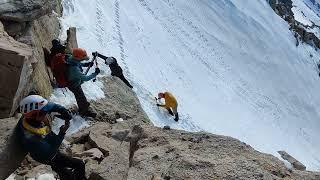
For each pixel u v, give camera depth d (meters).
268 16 85.81
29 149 7.04
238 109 40.62
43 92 11.27
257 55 68.25
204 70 43.25
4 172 7.07
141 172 7.70
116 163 8.35
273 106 56.94
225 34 64.38
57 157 7.31
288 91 67.25
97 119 12.43
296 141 49.56
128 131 10.40
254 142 35.16
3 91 8.59
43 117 7.00
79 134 10.49
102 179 7.82
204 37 55.53
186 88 32.91
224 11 71.19
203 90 37.06
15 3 11.20
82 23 21.59
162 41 38.38
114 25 28.27
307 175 8.09
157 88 25.20
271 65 69.94
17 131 7.12
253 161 8.14
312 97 71.88
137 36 32.84
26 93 9.78
